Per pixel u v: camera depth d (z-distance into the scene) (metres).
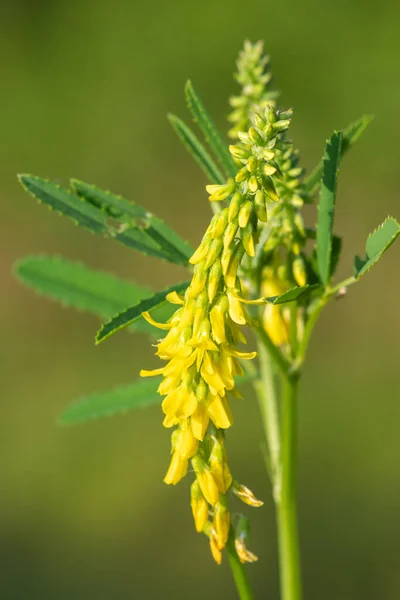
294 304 2.75
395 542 8.47
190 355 2.14
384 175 13.44
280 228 2.66
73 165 14.67
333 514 8.83
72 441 10.29
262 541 8.52
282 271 2.71
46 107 15.09
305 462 9.45
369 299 12.05
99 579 8.51
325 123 14.18
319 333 11.71
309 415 10.17
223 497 2.25
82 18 15.48
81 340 12.26
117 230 2.82
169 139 14.59
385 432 9.85
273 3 14.63
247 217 2.10
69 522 9.27
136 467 9.83
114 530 9.08
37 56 15.42
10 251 13.80
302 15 14.65
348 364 11.23
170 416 2.16
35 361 12.03
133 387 3.22
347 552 8.45
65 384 11.39
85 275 3.47
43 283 3.45
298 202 2.61
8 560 8.84
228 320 2.17
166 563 8.64
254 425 9.74
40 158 14.71
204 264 2.17
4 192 14.39
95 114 14.95
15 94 15.16
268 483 9.06
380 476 9.22
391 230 2.41
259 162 2.10
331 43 14.46
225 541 2.26
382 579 8.18
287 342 2.79
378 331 11.74
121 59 15.27
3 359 12.11
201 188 14.25
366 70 14.25
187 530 8.98
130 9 15.41
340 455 9.51
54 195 2.77
